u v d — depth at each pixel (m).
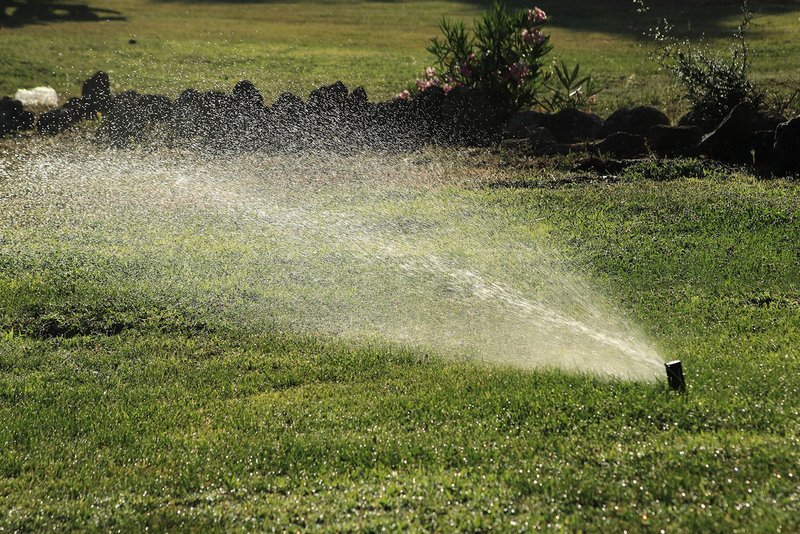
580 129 16.33
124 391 7.78
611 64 27.08
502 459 6.00
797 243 10.45
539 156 15.17
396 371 7.86
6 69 27.33
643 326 8.47
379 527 5.29
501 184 13.74
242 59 30.08
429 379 7.60
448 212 12.40
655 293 9.24
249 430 6.87
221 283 10.14
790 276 9.52
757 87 19.56
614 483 5.47
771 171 13.59
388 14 44.56
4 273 10.58
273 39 35.53
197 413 7.26
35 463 6.53
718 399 6.53
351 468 6.15
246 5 49.00
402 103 17.84
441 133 17.61
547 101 18.69
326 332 8.85
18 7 44.38
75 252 11.32
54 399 7.67
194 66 28.64
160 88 24.98
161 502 5.88
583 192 12.89
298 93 23.56
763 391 6.64
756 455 5.59
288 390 7.66
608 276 9.77
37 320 9.30
